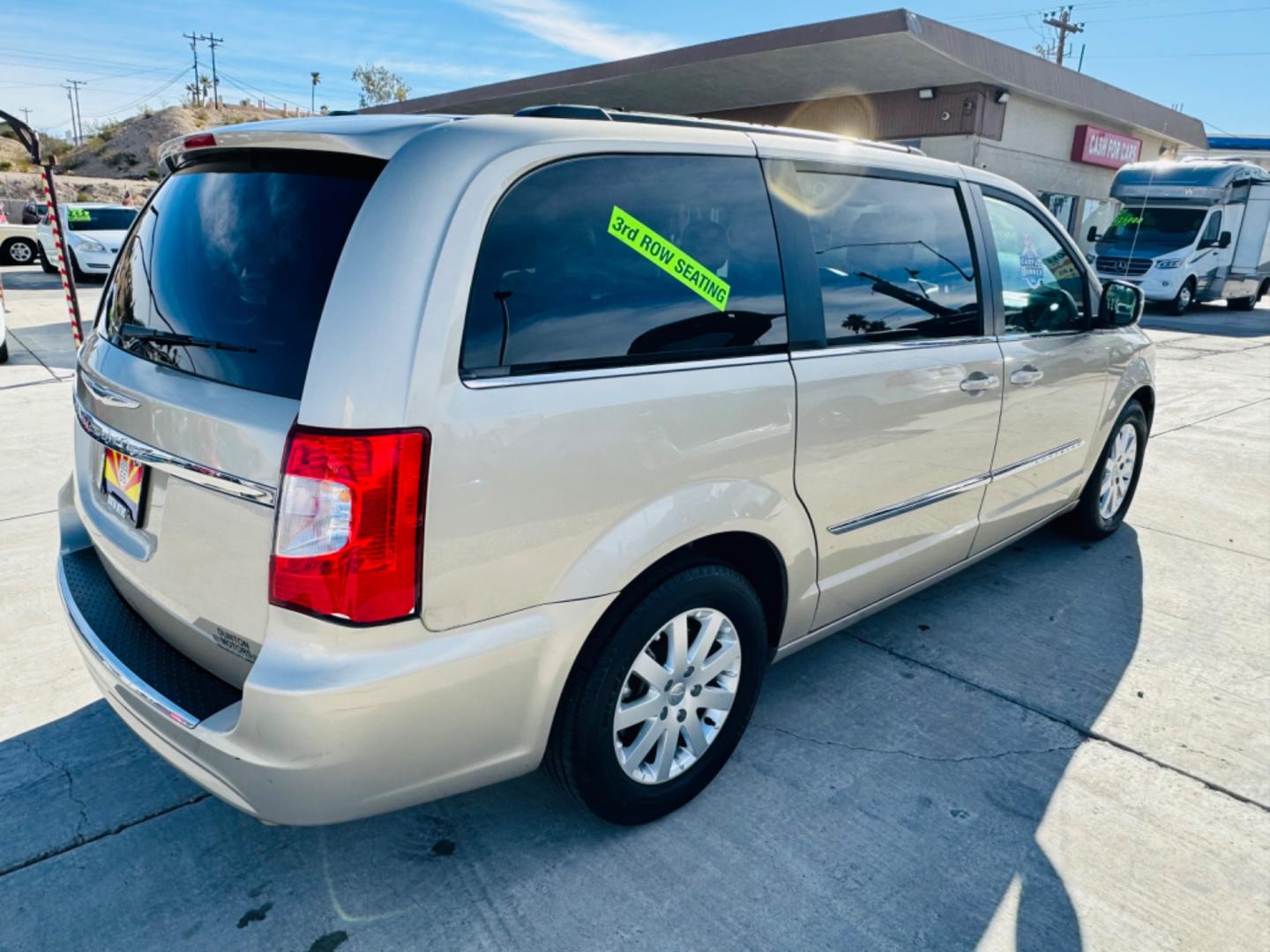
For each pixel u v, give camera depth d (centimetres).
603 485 200
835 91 1917
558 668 202
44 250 1909
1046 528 474
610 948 202
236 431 179
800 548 255
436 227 178
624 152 212
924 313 290
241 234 199
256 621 184
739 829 241
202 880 219
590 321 201
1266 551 446
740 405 226
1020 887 222
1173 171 1716
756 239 238
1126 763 272
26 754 264
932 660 333
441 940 203
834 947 203
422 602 177
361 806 184
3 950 198
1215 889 222
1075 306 376
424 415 172
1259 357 1159
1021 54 1738
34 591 369
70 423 652
